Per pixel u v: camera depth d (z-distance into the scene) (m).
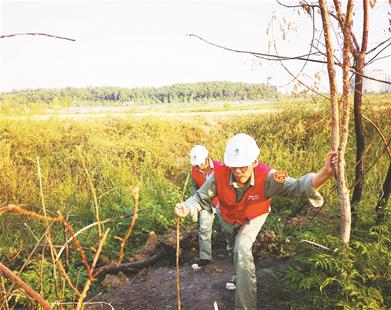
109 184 8.22
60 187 8.05
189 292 4.66
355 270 3.41
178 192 7.73
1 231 6.70
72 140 10.44
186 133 11.31
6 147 9.76
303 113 10.05
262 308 3.99
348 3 3.28
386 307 3.43
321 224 4.73
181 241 5.66
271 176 3.77
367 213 4.25
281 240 5.06
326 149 8.23
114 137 10.89
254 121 10.95
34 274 4.36
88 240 6.28
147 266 5.55
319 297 3.51
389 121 8.02
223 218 4.16
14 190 7.85
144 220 6.57
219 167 4.02
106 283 5.13
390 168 4.31
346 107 3.36
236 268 3.81
